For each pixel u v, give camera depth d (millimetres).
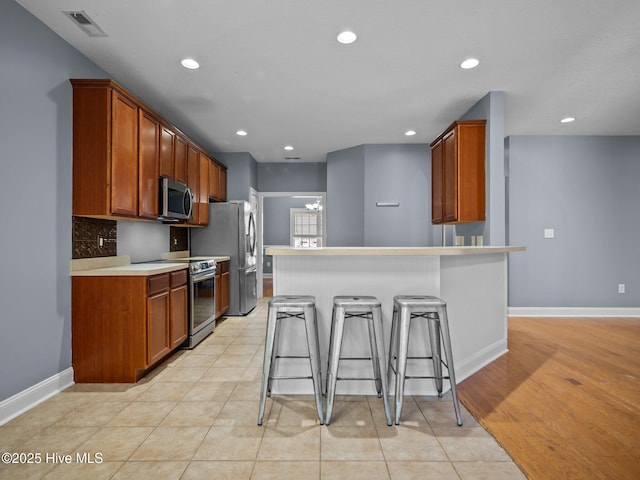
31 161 2172
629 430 1911
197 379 2625
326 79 3102
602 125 4367
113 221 3105
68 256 2498
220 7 2123
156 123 3193
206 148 5438
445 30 2375
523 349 3342
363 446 1757
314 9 2152
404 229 5145
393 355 2322
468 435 1862
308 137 4844
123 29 2336
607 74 3014
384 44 2551
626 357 3119
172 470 1572
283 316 2205
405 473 1555
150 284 2629
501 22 2287
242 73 2986
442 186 3713
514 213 4754
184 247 4742
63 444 1774
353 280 2369
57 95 2375
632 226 4766
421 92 3375
